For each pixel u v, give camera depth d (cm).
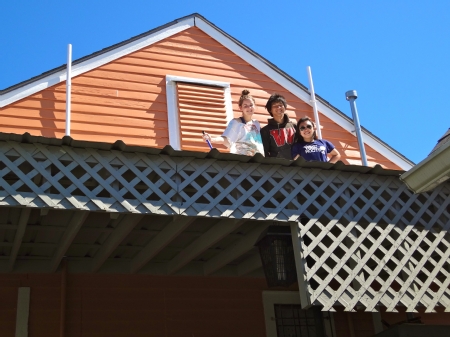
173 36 840
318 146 641
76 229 517
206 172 511
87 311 642
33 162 454
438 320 780
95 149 478
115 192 471
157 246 595
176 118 781
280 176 539
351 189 563
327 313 752
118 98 760
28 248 611
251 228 606
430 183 459
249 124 661
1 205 430
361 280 526
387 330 624
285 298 739
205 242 598
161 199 483
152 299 676
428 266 659
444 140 523
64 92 732
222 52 859
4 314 609
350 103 819
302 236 521
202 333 680
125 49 796
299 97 876
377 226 559
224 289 715
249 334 701
